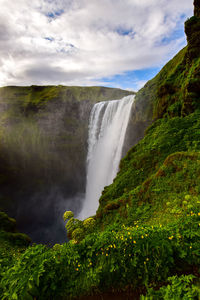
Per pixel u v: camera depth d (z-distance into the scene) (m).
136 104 24.20
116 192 10.88
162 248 2.49
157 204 6.80
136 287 2.36
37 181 48.34
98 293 2.37
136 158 11.73
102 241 2.80
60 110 49.22
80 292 2.38
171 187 6.87
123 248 2.63
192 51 12.04
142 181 10.14
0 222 19.59
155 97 20.17
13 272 2.35
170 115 13.24
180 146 9.72
